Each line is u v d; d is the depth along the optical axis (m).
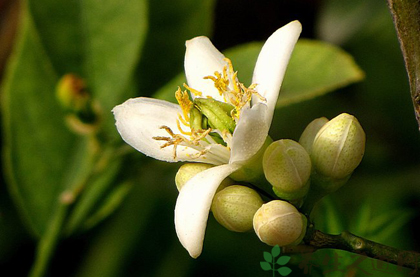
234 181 0.19
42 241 0.24
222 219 0.19
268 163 0.18
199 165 0.19
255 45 0.23
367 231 0.21
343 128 0.19
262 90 0.19
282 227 0.18
